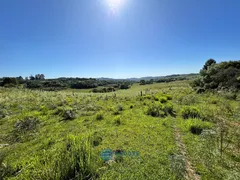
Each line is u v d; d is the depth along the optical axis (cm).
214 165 436
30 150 558
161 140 621
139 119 954
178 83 6019
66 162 368
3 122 898
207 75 2788
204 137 619
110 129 766
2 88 3077
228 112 1027
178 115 1052
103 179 366
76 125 853
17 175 398
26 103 1557
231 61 2667
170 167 423
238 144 549
